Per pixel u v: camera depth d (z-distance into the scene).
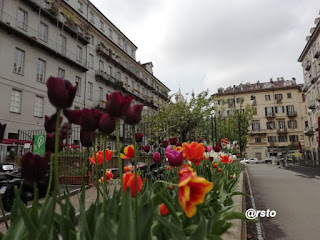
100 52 31.20
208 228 1.38
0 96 17.95
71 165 7.01
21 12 20.66
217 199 2.69
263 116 62.97
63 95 0.87
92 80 29.75
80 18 28.11
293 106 61.03
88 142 1.44
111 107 1.01
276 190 9.22
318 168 18.53
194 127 13.72
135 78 41.62
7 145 16.05
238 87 71.38
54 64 23.47
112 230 1.03
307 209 5.89
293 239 3.88
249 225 4.62
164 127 12.66
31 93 20.53
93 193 5.30
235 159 11.30
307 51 41.25
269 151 60.59
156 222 1.33
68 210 1.28
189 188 1.06
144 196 1.29
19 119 19.28
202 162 3.53
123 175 1.31
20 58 20.08
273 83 69.06
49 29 23.36
